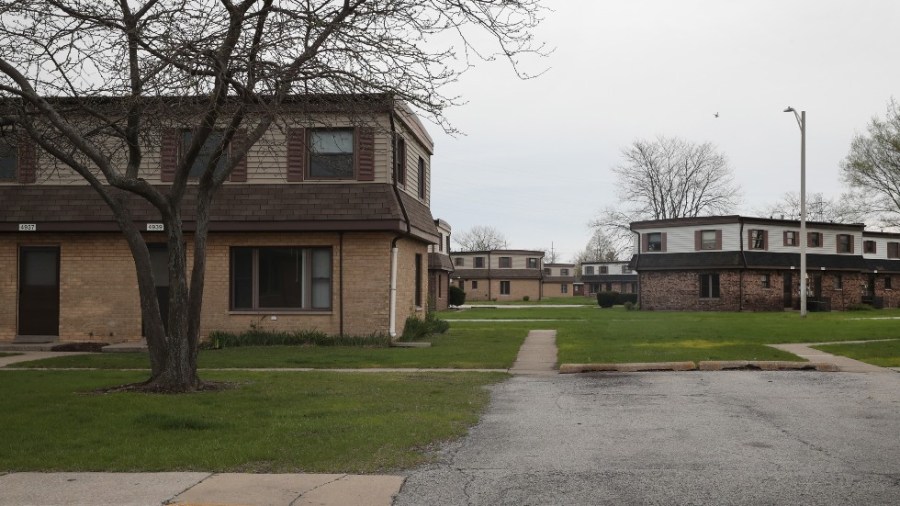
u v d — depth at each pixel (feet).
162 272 73.36
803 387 45.24
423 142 86.48
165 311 73.15
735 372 53.01
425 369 55.01
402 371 53.31
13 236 73.67
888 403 39.04
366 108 42.63
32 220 71.87
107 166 39.58
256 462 25.55
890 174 142.92
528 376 51.24
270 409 35.37
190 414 33.35
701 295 172.24
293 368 55.47
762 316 136.98
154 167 71.97
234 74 39.58
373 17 39.01
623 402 39.60
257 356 61.98
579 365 54.13
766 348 65.62
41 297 73.87
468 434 30.86
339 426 31.12
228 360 59.21
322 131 71.10
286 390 42.01
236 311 72.84
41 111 41.14
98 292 73.26
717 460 26.20
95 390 42.42
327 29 38.09
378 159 71.51
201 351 66.39
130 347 69.36
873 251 204.03
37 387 43.39
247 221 71.05
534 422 33.65
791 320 119.03
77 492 22.04
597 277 335.47
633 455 27.02
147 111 39.68
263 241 72.90
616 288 334.85
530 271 281.33
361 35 38.75
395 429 30.58
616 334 85.92
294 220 70.95
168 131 41.63
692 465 25.48
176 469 24.73
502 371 53.78
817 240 179.32
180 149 44.16
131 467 24.85
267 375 49.98
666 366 54.60
